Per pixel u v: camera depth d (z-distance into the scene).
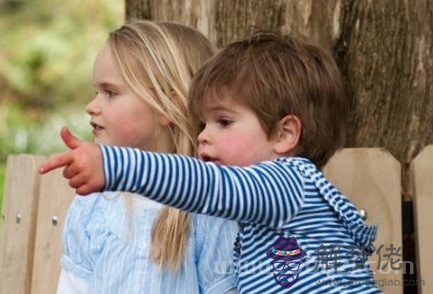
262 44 2.52
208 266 2.70
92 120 2.80
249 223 2.43
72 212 2.87
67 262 2.84
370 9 3.03
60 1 9.74
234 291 2.66
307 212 2.35
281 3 3.09
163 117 2.76
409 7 3.01
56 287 3.12
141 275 2.71
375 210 2.77
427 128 3.00
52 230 3.16
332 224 2.38
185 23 3.22
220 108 2.45
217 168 2.14
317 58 2.55
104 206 2.84
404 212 2.78
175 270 2.69
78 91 9.40
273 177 2.25
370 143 3.03
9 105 9.28
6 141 8.60
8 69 9.36
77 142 1.97
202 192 2.08
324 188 2.37
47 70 9.38
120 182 1.99
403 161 3.01
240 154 2.42
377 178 2.78
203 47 2.87
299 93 2.45
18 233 3.26
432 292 2.69
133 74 2.74
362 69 3.04
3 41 9.62
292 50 2.52
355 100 3.04
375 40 3.03
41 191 3.22
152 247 2.71
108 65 2.77
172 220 2.70
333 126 2.56
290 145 2.45
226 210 2.13
